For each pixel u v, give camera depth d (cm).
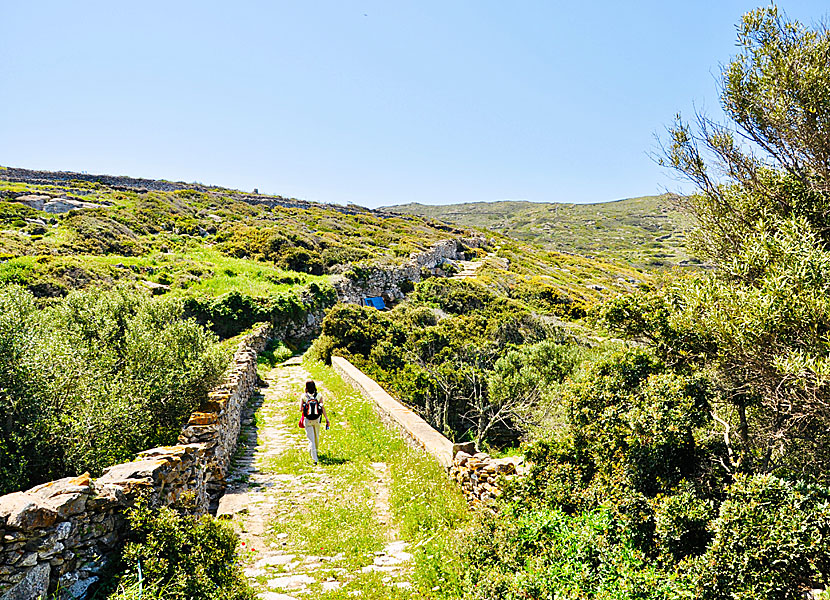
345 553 598
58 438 587
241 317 2566
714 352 606
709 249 785
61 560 401
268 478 881
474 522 586
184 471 593
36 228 3469
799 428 571
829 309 484
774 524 407
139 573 408
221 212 5919
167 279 2864
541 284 5147
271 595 487
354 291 3838
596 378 611
